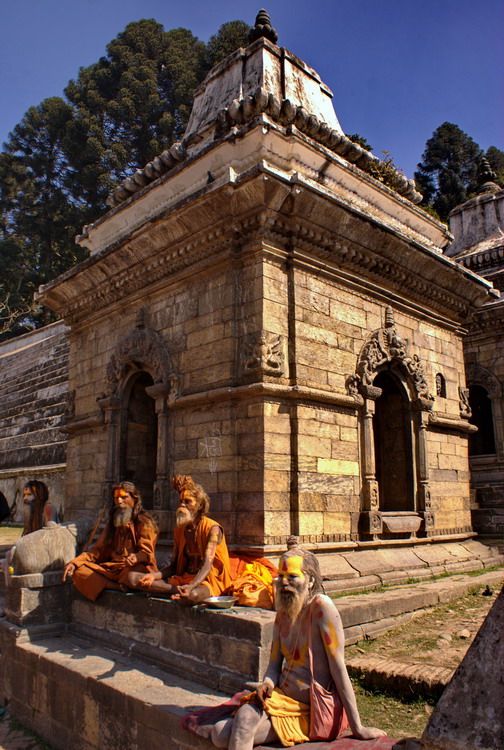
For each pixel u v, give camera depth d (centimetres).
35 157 4194
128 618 601
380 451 1069
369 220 898
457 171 4059
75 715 532
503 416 1598
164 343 959
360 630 638
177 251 928
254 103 928
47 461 2023
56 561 704
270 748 363
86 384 1186
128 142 3941
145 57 4059
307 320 851
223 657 487
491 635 289
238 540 770
